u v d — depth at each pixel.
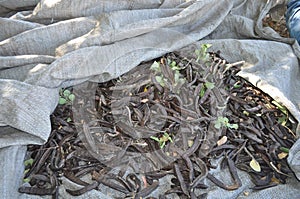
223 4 2.21
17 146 1.54
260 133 1.67
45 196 1.48
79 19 1.95
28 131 1.54
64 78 1.73
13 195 1.46
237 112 1.73
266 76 1.91
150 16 2.07
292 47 2.12
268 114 1.74
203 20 2.18
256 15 2.35
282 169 1.60
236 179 1.55
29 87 1.65
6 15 2.19
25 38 1.89
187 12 2.02
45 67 1.77
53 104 1.66
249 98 1.80
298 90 1.99
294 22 2.20
